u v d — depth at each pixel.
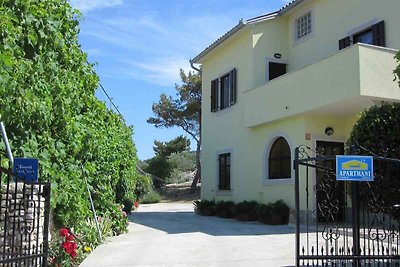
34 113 5.90
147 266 6.96
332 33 14.77
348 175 5.94
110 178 11.24
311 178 13.16
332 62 11.91
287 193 14.20
